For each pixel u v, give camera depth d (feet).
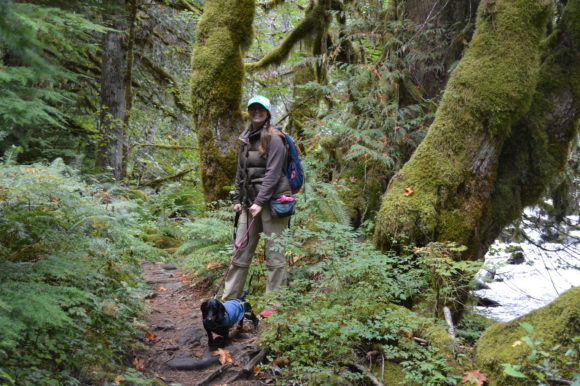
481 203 17.19
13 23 6.77
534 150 18.66
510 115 17.06
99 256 14.55
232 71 23.59
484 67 17.33
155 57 46.16
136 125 47.06
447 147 17.19
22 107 13.53
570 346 10.46
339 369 12.00
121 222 15.89
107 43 38.58
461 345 12.89
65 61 33.96
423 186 16.84
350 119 23.44
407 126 21.52
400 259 16.07
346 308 13.04
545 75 18.95
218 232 20.01
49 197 14.62
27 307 9.65
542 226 27.55
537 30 17.52
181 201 36.45
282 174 14.79
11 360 10.03
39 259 12.70
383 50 23.89
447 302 16.07
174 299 19.71
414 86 22.85
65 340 11.60
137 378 11.75
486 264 13.70
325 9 27.63
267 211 14.85
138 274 16.89
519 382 10.52
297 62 26.99
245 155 15.02
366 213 22.08
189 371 13.19
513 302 26.68
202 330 15.60
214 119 23.58
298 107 28.53
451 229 16.52
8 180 13.75
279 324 13.44
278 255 15.01
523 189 18.99
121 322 13.85
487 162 17.22
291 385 12.03
